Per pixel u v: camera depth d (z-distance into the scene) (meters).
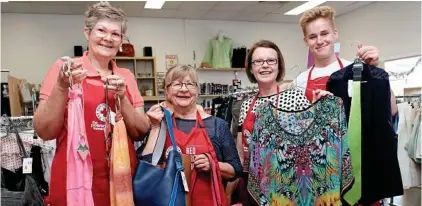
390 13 6.42
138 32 7.21
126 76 1.62
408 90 5.67
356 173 1.55
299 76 2.10
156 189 1.42
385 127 1.60
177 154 1.51
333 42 1.91
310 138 1.53
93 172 1.40
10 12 6.43
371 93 1.61
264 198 1.55
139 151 1.66
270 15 7.34
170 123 1.61
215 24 7.66
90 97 1.42
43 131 1.31
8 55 6.42
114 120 1.41
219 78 7.64
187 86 1.73
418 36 5.83
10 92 4.33
